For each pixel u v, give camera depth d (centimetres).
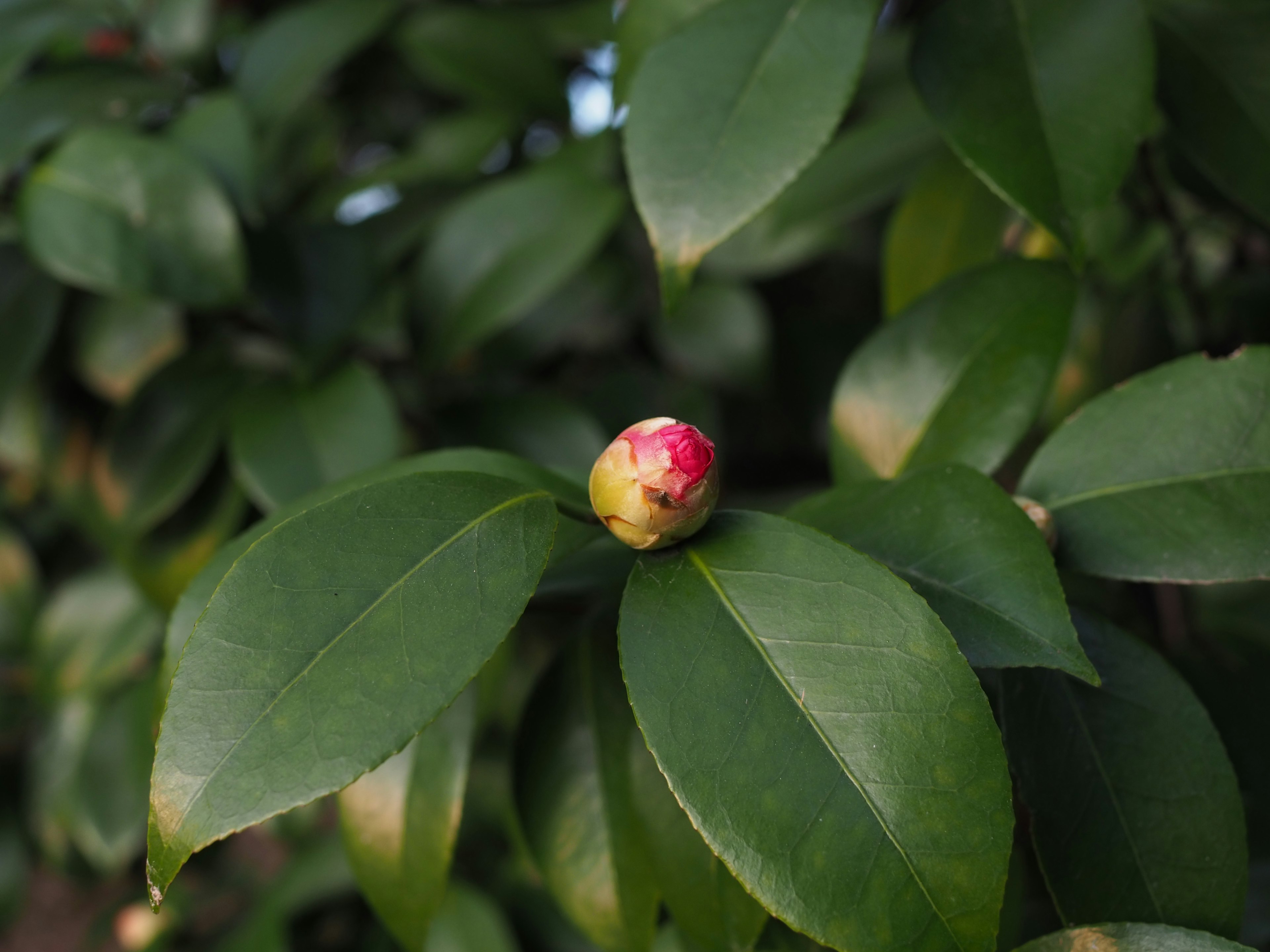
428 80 72
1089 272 49
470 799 66
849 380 38
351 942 66
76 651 65
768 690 29
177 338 58
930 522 32
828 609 30
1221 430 34
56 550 72
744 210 35
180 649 34
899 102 52
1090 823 33
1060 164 35
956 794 28
